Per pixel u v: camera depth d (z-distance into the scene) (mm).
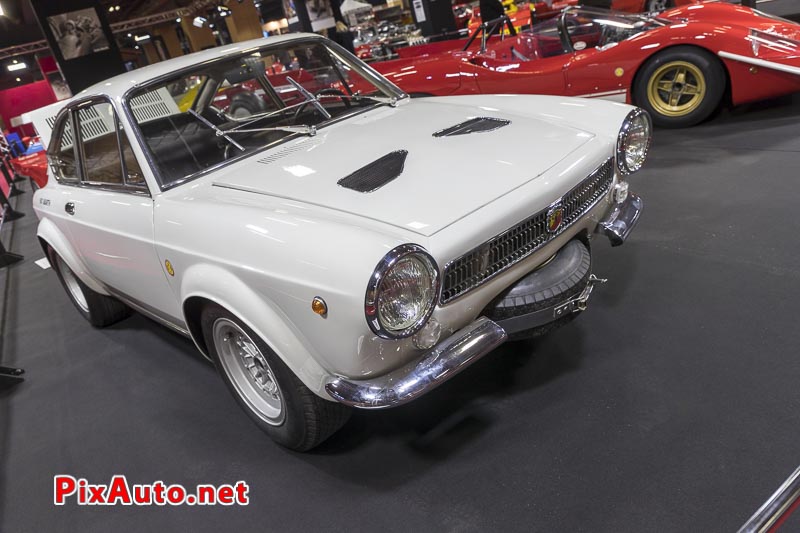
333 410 1955
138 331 3479
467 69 5316
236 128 2512
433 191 1846
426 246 1622
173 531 1954
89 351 3365
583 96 4941
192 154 2385
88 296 3369
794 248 2734
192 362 2982
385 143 2268
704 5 5078
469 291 1757
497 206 1771
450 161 2021
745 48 4242
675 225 3209
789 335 2201
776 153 3812
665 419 1936
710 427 1866
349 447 2145
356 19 21281
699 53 4395
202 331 2273
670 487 1688
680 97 4691
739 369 2090
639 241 3135
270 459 2186
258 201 1991
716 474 1699
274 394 2121
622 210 2383
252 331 1885
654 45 4516
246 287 1827
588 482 1763
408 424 2188
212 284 1910
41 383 3135
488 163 1990
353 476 2006
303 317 1676
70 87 9570
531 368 2326
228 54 2656
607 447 1874
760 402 1927
